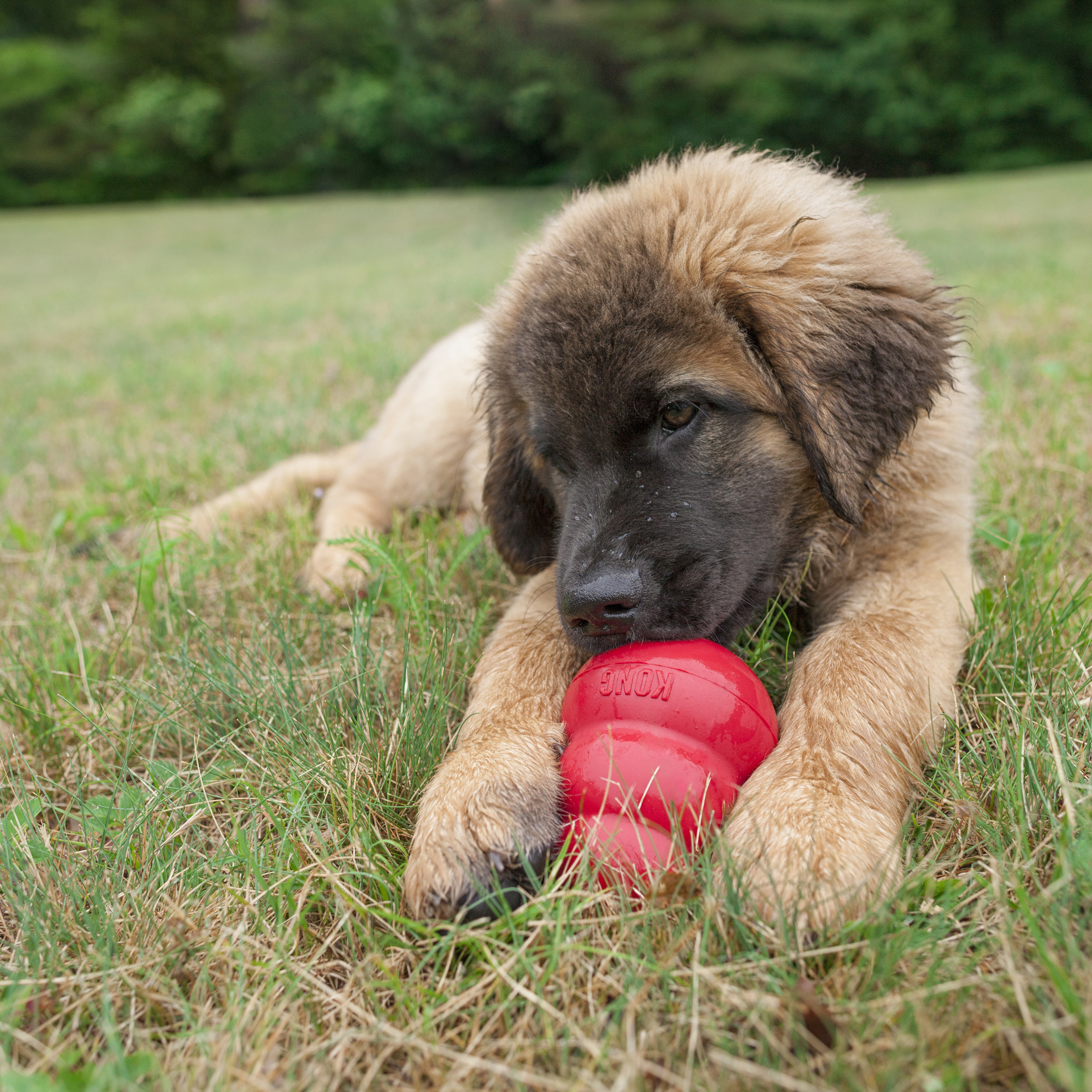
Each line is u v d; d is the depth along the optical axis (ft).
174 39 33.04
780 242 2.21
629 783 1.73
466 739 1.95
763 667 2.16
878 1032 1.48
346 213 22.06
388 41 30.78
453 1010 1.56
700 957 1.57
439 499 3.10
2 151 32.99
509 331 2.45
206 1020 1.58
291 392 5.02
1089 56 25.63
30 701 2.28
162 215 24.32
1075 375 3.81
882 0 25.61
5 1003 1.61
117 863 1.83
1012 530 2.46
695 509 2.10
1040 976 1.51
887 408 2.16
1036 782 1.74
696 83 25.16
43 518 3.48
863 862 1.68
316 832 1.79
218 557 2.67
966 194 16.31
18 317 10.58
